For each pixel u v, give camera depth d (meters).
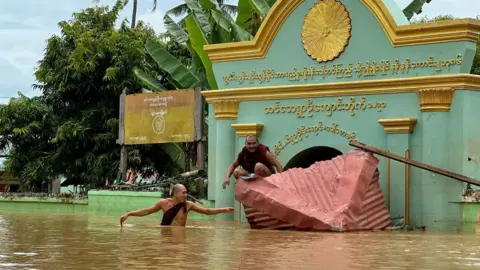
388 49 16.59
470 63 15.97
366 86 16.75
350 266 7.80
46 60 28.78
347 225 14.08
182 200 14.45
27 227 13.94
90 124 27.61
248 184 14.58
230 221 18.05
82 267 7.46
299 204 14.13
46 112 28.62
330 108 17.31
